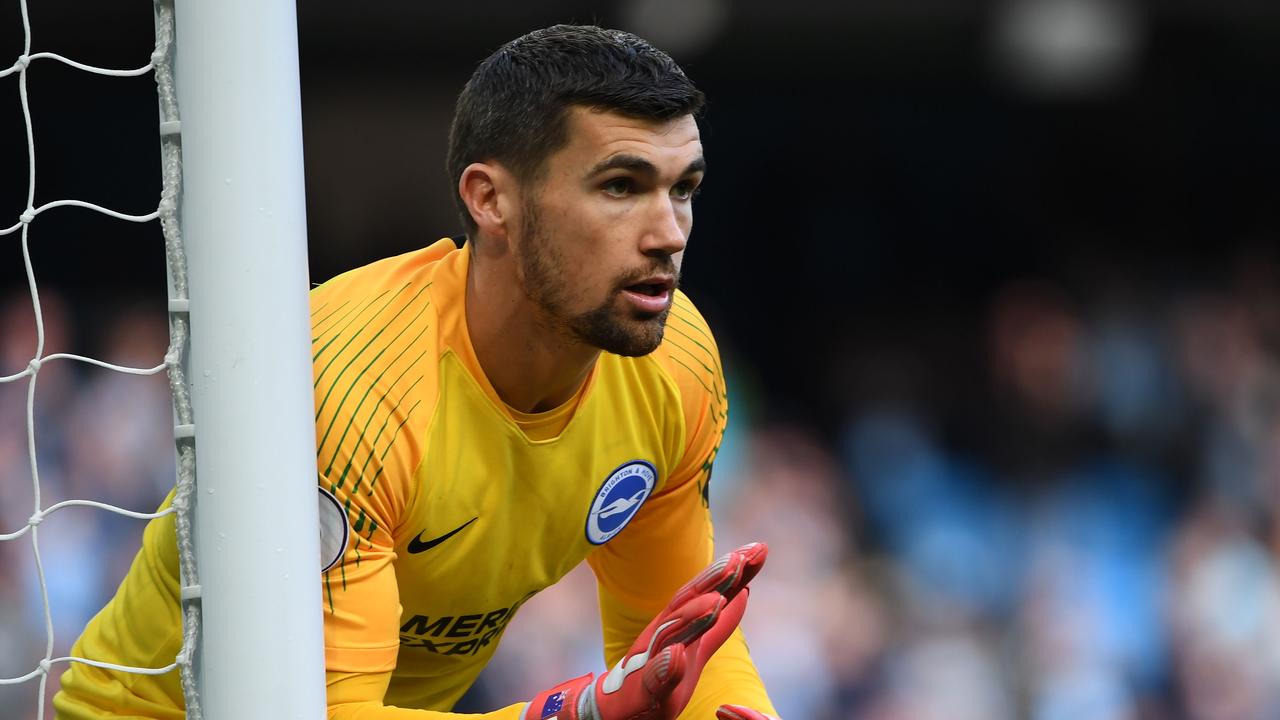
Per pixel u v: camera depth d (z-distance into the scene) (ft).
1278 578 88.12
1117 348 104.12
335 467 24.23
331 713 23.80
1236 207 119.75
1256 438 98.84
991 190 117.70
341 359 24.90
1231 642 85.40
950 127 116.78
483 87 25.14
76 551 70.85
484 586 28.48
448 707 33.32
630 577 31.86
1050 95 115.44
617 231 23.84
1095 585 87.61
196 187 21.48
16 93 96.32
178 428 21.72
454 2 97.30
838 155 115.75
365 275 26.63
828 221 115.75
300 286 21.89
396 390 25.23
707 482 30.89
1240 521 92.43
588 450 27.66
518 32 99.30
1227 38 112.98
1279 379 102.83
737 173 114.93
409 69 103.19
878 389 105.40
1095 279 114.73
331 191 103.96
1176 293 112.78
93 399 77.10
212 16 21.39
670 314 29.04
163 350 80.38
